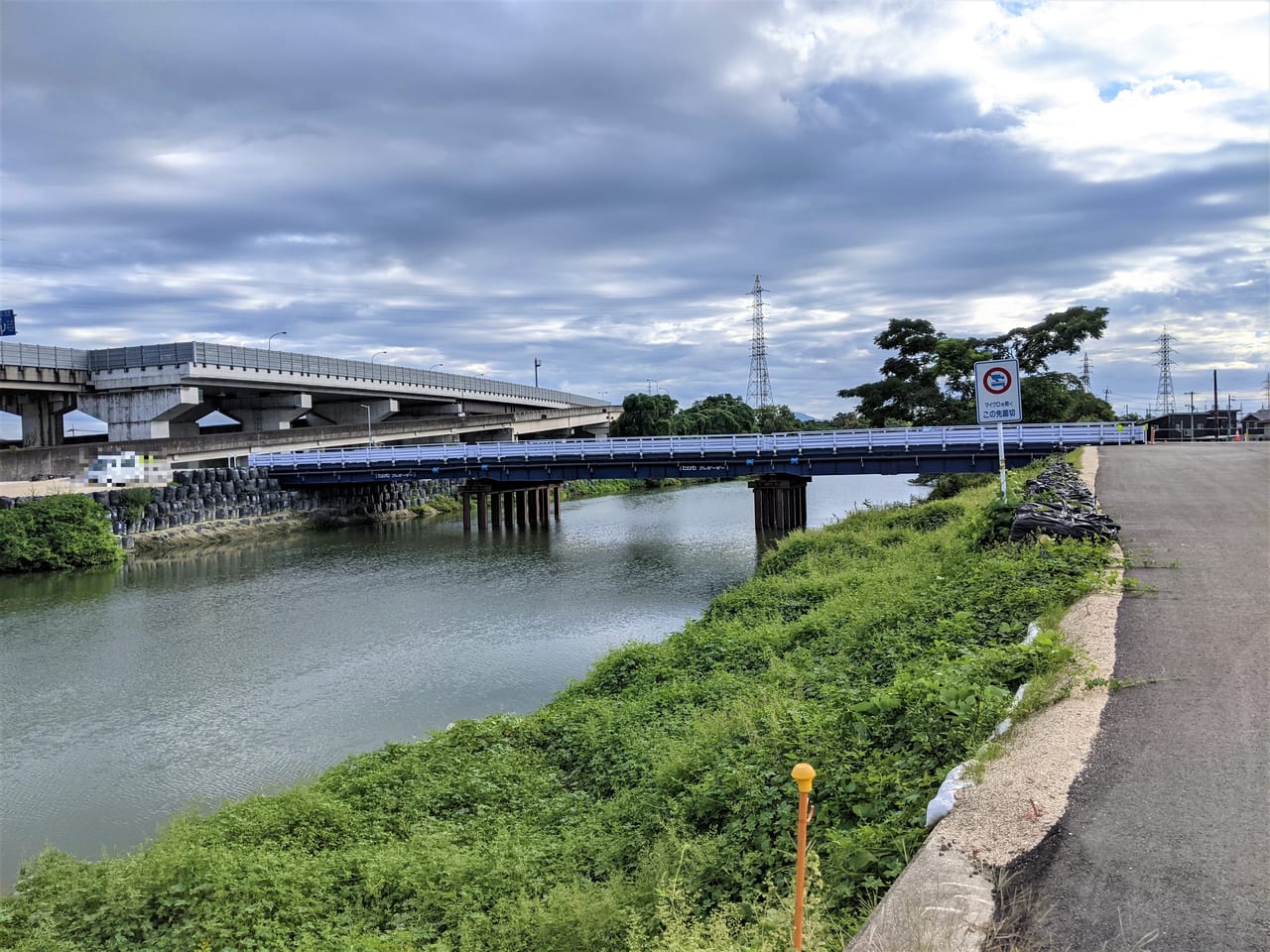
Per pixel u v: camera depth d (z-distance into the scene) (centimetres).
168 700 1925
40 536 3725
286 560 3981
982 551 1470
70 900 895
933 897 446
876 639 1220
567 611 2741
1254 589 988
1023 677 779
